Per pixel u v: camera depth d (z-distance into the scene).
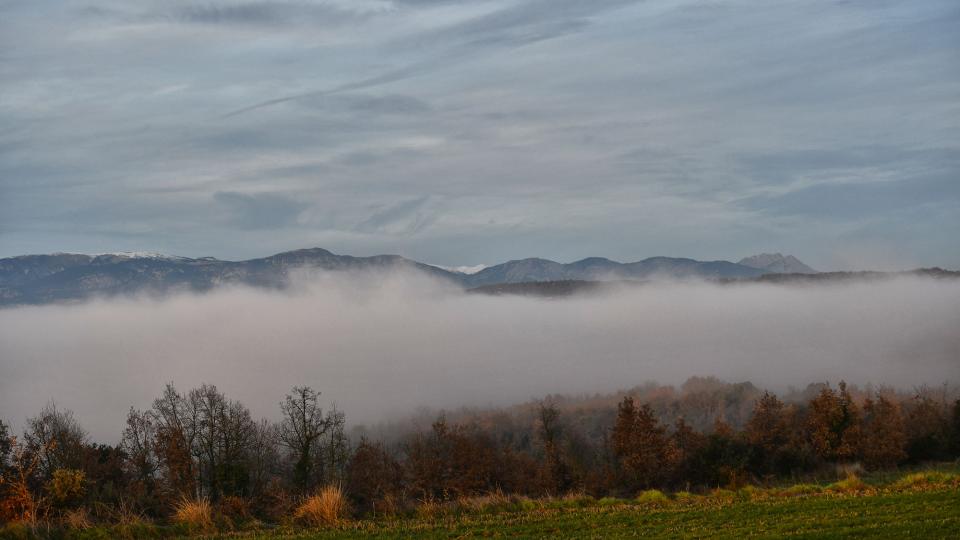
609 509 29.92
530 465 69.75
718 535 23.62
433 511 31.17
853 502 27.02
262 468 62.19
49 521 30.31
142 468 59.62
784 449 62.44
